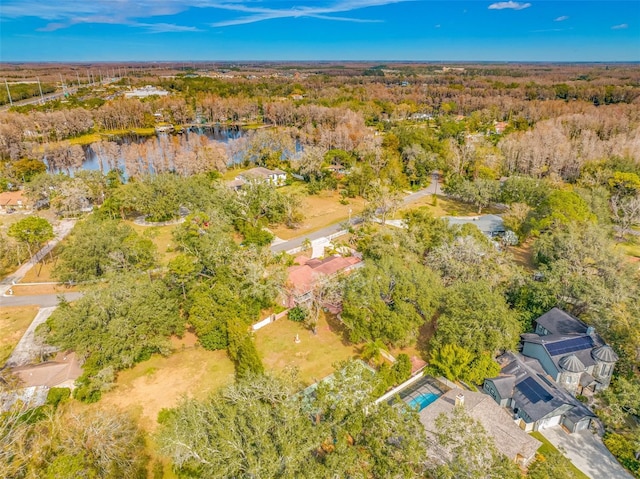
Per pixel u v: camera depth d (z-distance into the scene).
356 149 124.38
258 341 49.31
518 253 71.12
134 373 43.66
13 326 50.91
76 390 39.41
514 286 53.25
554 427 37.97
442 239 64.38
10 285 60.16
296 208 83.81
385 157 111.38
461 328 43.31
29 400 37.28
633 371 42.50
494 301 45.94
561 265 53.53
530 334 47.31
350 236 77.94
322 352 47.56
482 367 40.84
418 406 36.19
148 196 80.38
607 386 41.91
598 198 75.25
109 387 39.75
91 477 27.22
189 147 130.62
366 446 30.59
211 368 44.69
